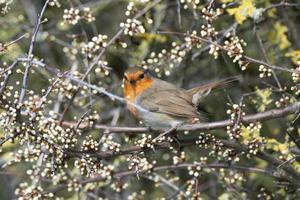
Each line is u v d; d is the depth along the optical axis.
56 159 8.55
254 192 11.19
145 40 12.49
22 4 14.83
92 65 9.55
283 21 13.12
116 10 14.95
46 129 8.38
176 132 9.66
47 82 12.67
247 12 10.63
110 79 13.63
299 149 9.91
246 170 10.17
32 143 8.48
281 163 9.80
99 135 11.79
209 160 12.93
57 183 10.93
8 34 13.78
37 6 15.19
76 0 12.77
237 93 13.12
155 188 13.62
